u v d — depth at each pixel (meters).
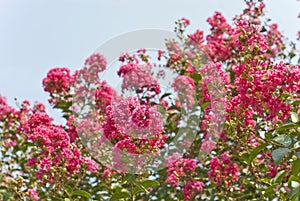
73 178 7.07
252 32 6.30
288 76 6.16
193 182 8.38
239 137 7.31
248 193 8.13
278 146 6.35
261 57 6.26
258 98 6.28
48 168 6.71
